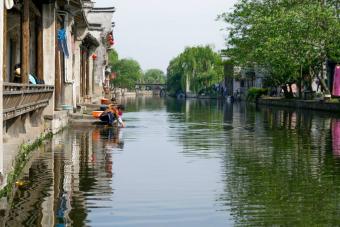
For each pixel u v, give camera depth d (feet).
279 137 76.48
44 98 65.57
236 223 30.30
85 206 33.32
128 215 31.58
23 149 49.73
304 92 196.95
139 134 79.87
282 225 29.96
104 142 67.15
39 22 72.02
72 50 106.01
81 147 61.46
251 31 186.50
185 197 36.29
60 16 84.38
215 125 100.89
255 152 59.11
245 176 44.09
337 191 38.40
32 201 34.22
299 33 143.33
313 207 33.83
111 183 40.52
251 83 333.62
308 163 51.01
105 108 104.37
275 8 176.35
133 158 53.72
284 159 53.83
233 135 79.46
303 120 115.24
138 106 213.46
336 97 158.71
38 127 63.41
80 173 44.32
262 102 234.38
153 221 30.48
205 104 245.65
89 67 159.74
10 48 83.51
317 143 68.28
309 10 142.20
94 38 137.69
